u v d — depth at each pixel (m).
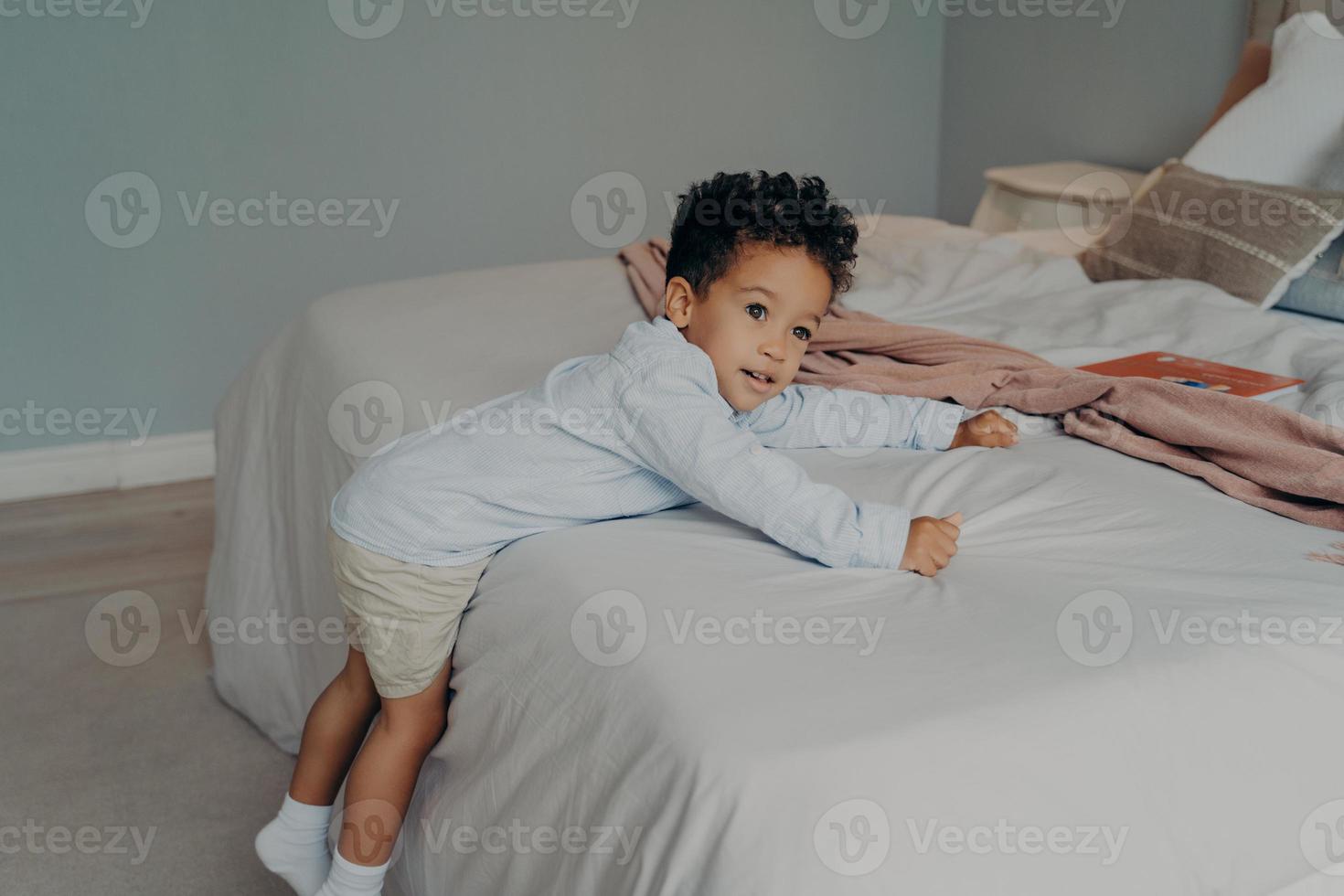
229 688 1.99
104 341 2.96
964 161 3.70
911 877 0.82
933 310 2.10
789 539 1.14
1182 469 1.36
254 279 3.06
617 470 1.24
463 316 1.96
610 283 2.20
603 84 3.30
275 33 2.92
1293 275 1.97
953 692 0.92
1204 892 0.90
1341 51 2.14
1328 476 1.23
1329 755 0.96
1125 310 1.95
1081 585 1.08
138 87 2.83
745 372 1.24
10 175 2.78
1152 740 0.91
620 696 0.97
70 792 1.79
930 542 1.13
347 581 1.24
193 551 2.64
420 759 1.28
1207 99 2.84
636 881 0.89
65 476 2.98
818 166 3.65
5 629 2.28
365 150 3.08
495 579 1.21
